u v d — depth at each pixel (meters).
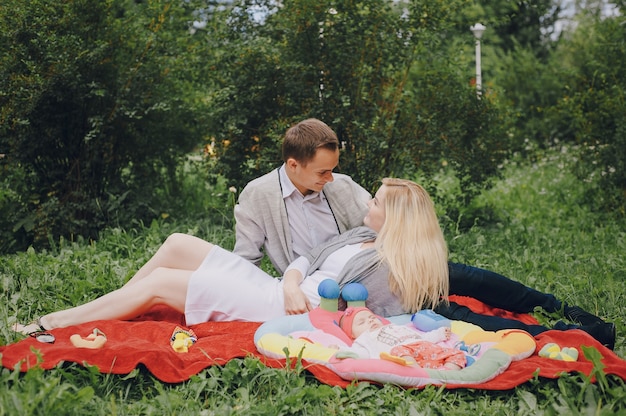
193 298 3.72
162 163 7.32
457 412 2.86
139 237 5.92
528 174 10.33
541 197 8.59
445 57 6.74
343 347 3.34
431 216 3.69
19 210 6.17
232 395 3.03
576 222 7.08
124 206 6.68
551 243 6.06
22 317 4.12
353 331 3.46
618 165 7.36
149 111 6.55
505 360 3.14
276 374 3.04
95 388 2.99
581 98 7.98
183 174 7.84
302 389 2.92
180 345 3.38
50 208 6.13
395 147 6.59
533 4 7.61
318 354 3.19
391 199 3.71
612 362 3.20
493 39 14.80
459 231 6.64
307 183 3.91
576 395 2.96
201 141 7.16
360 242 3.86
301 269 3.87
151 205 6.80
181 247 3.87
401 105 6.53
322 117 6.36
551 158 11.21
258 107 6.55
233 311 3.74
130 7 6.87
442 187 9.24
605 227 6.80
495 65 14.45
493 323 3.70
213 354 3.29
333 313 3.57
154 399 2.89
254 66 6.38
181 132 7.08
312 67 6.26
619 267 5.13
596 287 4.61
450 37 7.50
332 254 3.82
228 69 6.47
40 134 6.24
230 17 6.60
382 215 3.77
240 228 4.07
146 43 6.41
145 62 6.48
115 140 6.66
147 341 3.35
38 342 3.28
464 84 7.02
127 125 6.63
